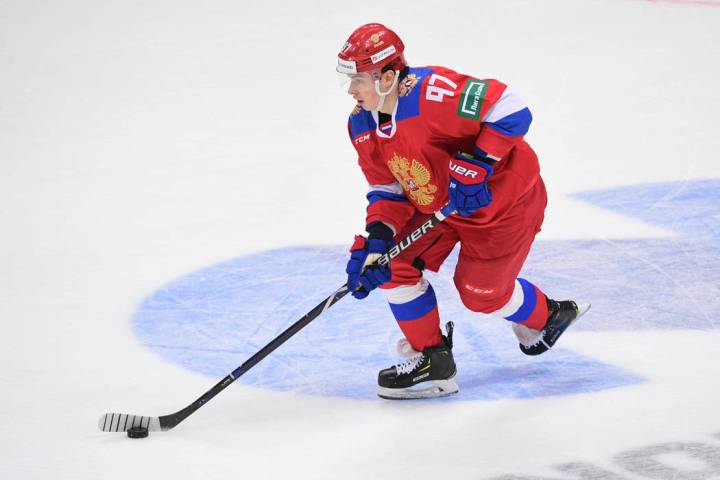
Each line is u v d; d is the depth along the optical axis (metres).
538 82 34.44
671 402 15.11
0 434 15.13
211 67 38.19
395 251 15.14
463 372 16.77
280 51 39.50
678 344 17.23
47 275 22.08
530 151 15.38
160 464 13.93
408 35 40.19
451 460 13.70
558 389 15.84
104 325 19.39
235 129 31.91
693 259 20.92
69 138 31.77
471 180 14.24
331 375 16.86
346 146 30.02
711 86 33.19
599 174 26.56
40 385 16.94
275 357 17.66
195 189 27.16
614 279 20.17
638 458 13.41
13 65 39.34
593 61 36.28
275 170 28.27
